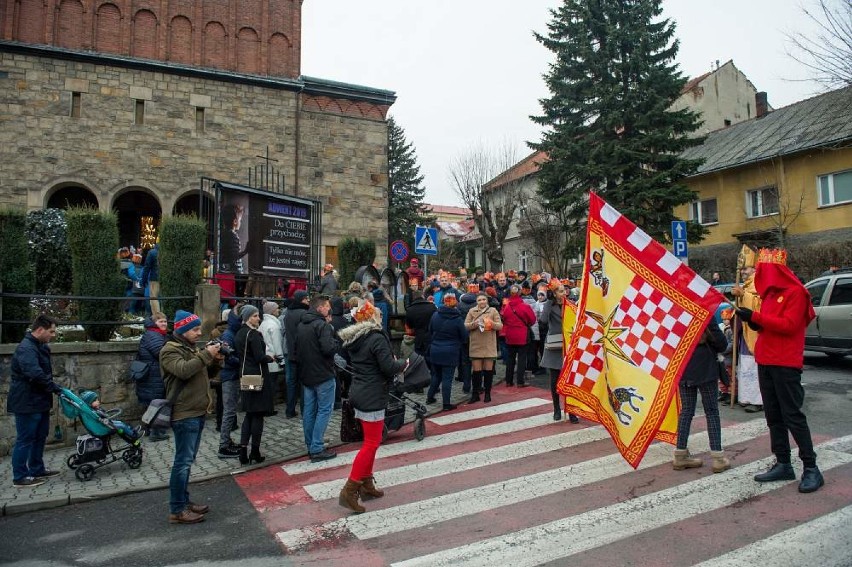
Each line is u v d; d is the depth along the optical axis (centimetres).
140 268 1223
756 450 662
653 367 564
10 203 1736
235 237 1149
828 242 2169
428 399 1000
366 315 562
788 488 533
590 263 636
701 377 590
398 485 606
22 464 640
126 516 554
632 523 474
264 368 696
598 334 626
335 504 560
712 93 3369
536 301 1317
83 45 1847
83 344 847
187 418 526
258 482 640
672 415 658
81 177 1812
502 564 414
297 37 2142
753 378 859
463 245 5003
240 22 2067
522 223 3553
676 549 422
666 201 2284
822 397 913
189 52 1983
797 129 2519
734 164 2566
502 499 549
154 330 826
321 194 2138
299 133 2114
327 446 774
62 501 589
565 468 634
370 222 2208
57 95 1802
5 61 1756
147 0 1936
